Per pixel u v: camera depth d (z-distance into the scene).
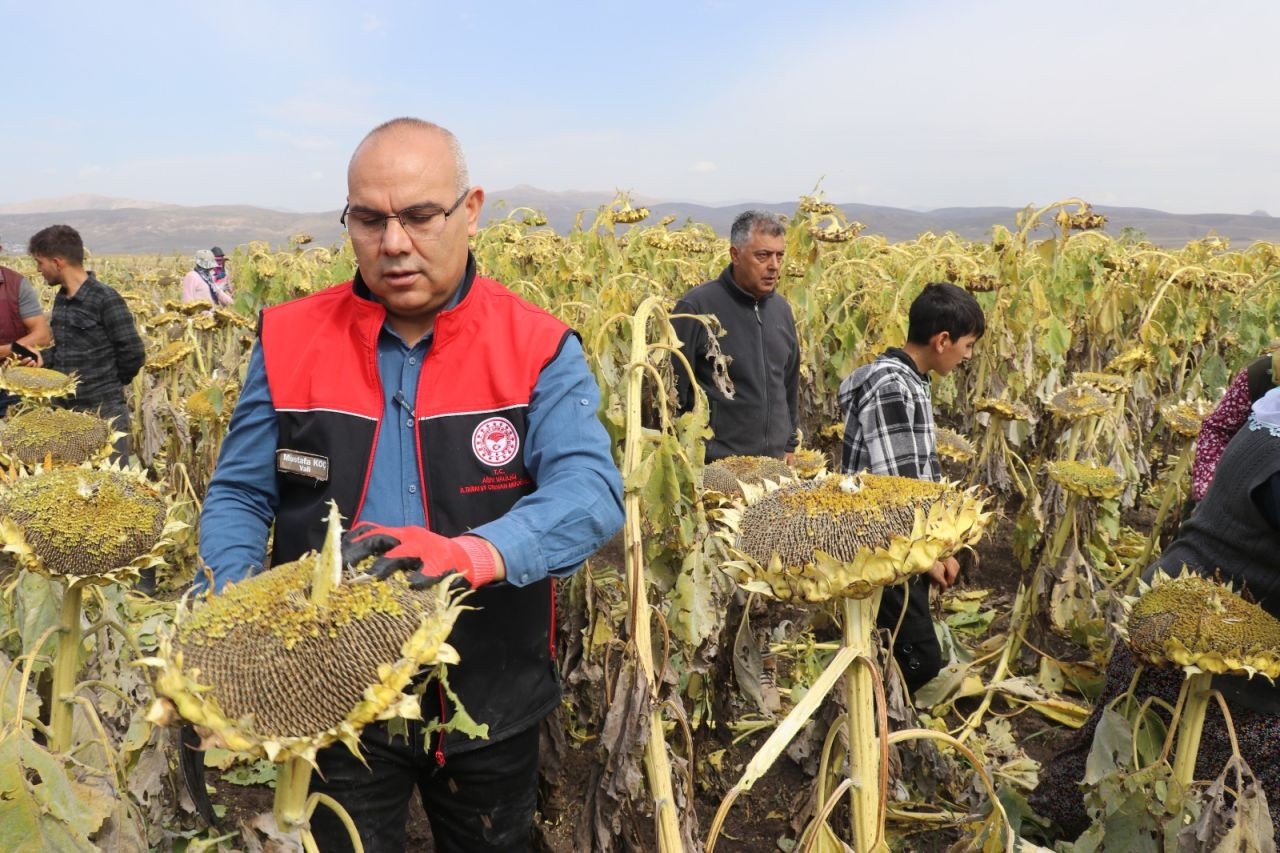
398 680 1.40
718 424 4.98
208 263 13.10
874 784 2.07
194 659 1.39
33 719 2.17
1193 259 10.95
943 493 1.93
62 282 6.39
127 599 2.85
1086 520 4.90
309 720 1.38
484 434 2.20
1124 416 7.45
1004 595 6.08
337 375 2.21
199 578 2.14
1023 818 3.32
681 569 2.86
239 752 1.36
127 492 2.20
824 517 1.91
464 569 1.79
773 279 4.96
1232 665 2.40
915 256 10.41
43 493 2.12
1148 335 7.53
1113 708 3.10
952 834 3.40
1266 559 2.80
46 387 5.22
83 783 2.02
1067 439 5.79
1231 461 2.84
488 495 2.21
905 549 1.82
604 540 2.15
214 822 2.53
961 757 3.90
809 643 4.50
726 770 4.05
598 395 2.30
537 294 5.35
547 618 2.39
